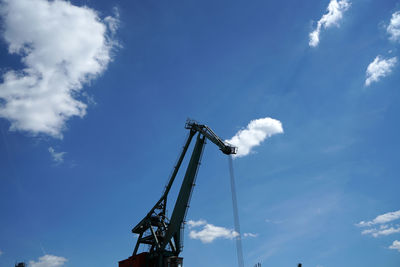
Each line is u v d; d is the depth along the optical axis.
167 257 52.72
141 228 60.84
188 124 59.25
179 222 54.56
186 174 56.38
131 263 57.12
